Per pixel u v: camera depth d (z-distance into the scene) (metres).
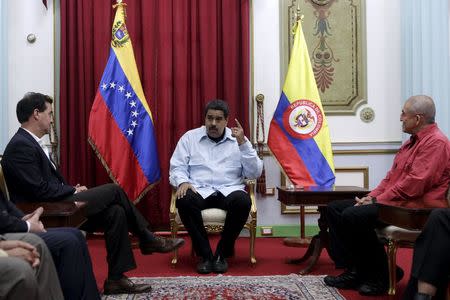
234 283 3.10
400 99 4.82
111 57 4.34
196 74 4.67
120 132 4.28
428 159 2.76
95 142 4.24
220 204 3.60
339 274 3.35
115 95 4.30
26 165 2.72
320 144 4.29
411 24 4.69
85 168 4.59
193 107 4.65
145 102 4.39
